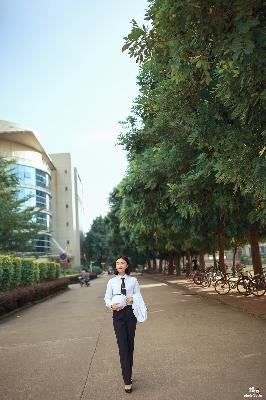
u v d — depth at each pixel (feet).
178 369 21.83
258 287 59.41
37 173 241.76
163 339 30.86
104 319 45.91
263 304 47.42
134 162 58.44
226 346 26.89
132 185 58.49
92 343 31.45
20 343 33.76
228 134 27.48
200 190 44.93
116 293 19.83
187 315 44.24
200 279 89.45
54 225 294.25
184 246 110.52
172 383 19.40
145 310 19.71
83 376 21.85
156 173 48.62
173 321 40.24
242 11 15.84
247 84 19.57
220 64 20.30
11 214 108.88
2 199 108.17
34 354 28.68
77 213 321.52
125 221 69.62
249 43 15.87
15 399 18.70
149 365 23.11
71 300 82.64
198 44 18.71
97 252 374.22
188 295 71.82
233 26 17.21
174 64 19.10
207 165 36.94
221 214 55.88
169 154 44.93
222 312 45.09
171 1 17.08
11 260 72.13
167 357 24.77
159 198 58.13
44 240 241.96
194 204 47.24
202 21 17.42
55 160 301.63
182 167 44.16
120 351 19.03
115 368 23.11
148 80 41.65
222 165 27.86
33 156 242.78
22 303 68.74
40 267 108.27
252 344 27.04
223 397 16.96
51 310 63.36
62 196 298.15
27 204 227.20
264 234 80.18
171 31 18.35
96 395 18.47
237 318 39.70
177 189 45.21
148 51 20.48
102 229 380.58
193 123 29.96
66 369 23.63
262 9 16.88
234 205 47.70
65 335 36.27
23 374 23.15
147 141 56.08
